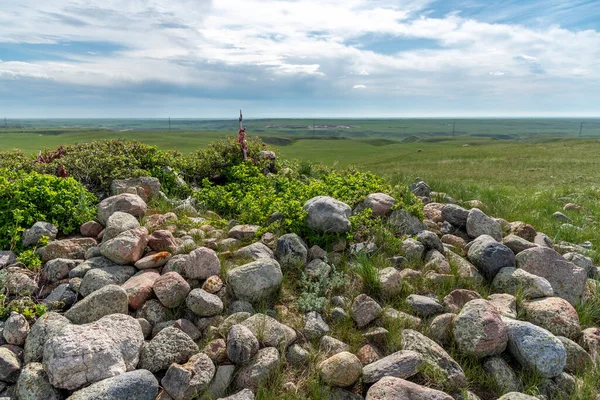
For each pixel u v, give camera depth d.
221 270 5.25
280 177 9.91
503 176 25.94
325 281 5.20
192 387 3.62
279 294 5.06
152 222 6.52
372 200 7.14
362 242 6.29
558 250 7.07
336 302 5.01
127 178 8.20
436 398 3.55
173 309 4.62
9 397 3.61
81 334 3.70
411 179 12.66
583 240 7.93
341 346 4.31
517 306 5.09
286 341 4.26
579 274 5.64
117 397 3.31
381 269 5.62
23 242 5.70
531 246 6.40
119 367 3.65
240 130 11.09
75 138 106.12
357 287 5.28
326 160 53.34
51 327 3.99
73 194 6.78
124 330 3.93
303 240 6.12
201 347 4.19
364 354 4.27
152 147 9.66
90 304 4.22
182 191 8.90
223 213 8.23
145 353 3.89
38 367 3.67
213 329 4.36
